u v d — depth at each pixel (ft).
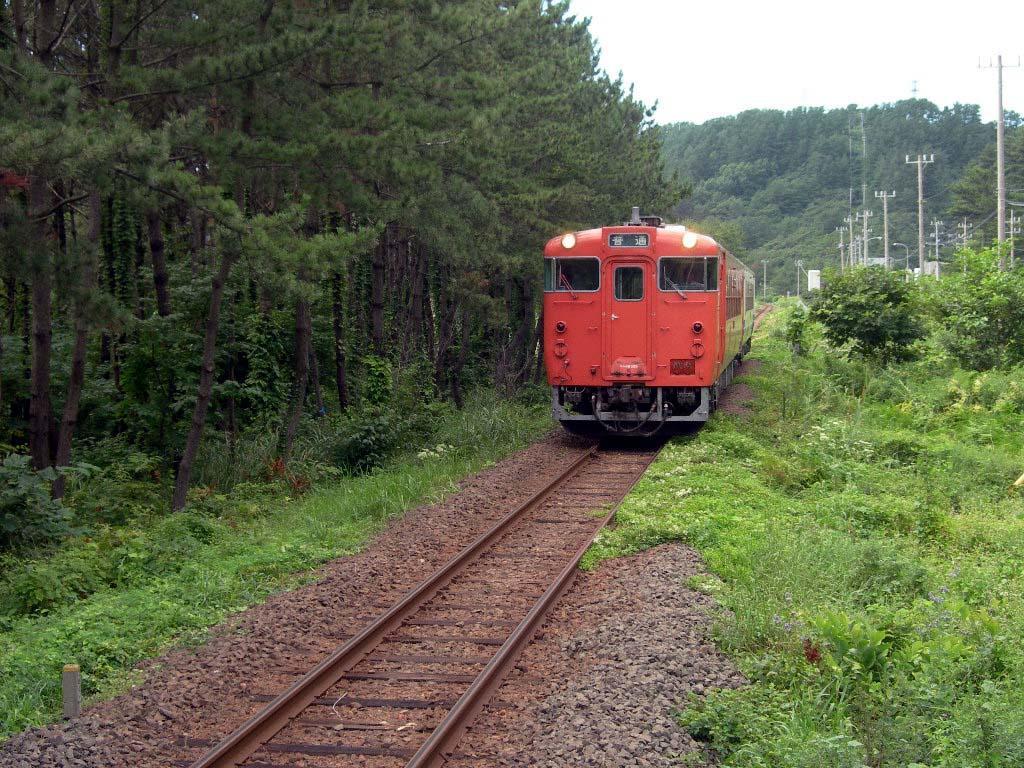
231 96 47.09
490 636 27.89
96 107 43.83
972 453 52.85
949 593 30.37
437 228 60.80
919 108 561.43
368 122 49.90
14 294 68.08
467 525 41.27
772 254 469.57
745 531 36.99
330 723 22.40
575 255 57.41
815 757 19.31
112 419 64.44
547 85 76.38
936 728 20.75
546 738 20.97
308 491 54.39
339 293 74.18
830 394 71.92
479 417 67.31
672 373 56.90
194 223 66.64
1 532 38.52
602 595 30.76
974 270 83.82
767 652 25.25
